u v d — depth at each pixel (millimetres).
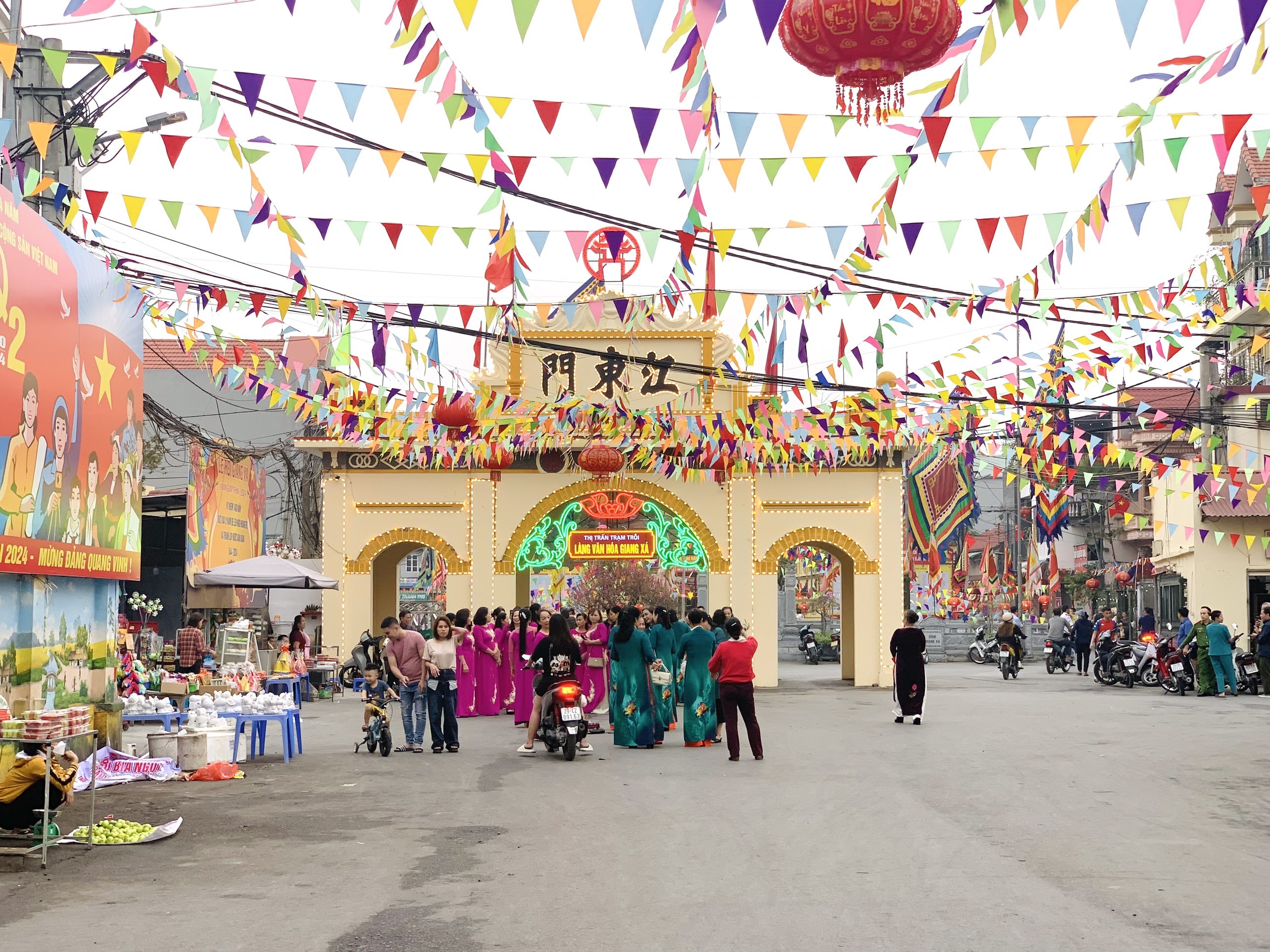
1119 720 19625
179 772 13383
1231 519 31734
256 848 9180
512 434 26266
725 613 19359
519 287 11234
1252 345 14453
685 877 7930
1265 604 27734
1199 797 11273
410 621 17188
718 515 29141
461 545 29188
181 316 15328
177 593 30188
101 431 13789
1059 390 18031
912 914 6863
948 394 17578
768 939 6359
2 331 11016
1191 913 6859
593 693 22125
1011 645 32656
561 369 27797
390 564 32500
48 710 9398
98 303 13656
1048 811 10523
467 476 29156
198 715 13953
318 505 34250
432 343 13891
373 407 20734
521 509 29094
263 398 19250
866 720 20062
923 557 33219
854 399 20719
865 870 8070
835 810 10680
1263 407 27219
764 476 29266
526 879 7949
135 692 18328
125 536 14695
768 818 10305
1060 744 15930
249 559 25016
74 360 12883
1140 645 28594
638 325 27688
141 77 12648
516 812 10875
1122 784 12133
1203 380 28266
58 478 12445
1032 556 49812
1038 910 6941
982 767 13570
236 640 22469
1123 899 7230
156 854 8977
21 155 12555
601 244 15000
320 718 22031
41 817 9164
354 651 27750
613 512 29031
